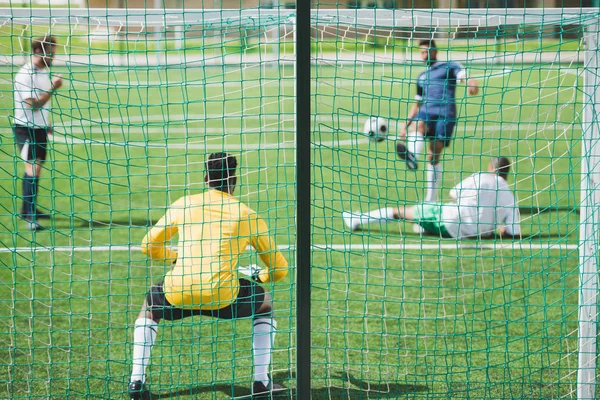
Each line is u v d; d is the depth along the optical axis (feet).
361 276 20.83
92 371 14.60
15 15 13.35
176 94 55.42
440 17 13.33
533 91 47.24
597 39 12.30
